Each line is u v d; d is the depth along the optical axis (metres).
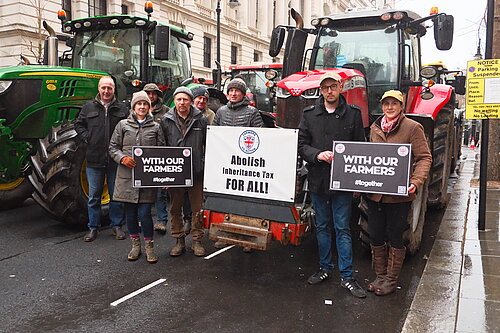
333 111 3.79
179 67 8.05
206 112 5.95
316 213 3.99
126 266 4.42
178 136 4.56
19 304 3.56
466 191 7.92
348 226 3.90
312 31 6.22
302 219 4.02
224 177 4.20
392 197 3.65
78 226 5.74
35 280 4.04
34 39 16.16
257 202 4.06
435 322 3.22
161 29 6.27
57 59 6.96
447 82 9.70
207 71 26.03
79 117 5.16
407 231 4.23
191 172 4.52
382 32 5.79
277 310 3.52
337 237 3.89
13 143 5.43
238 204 4.14
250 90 12.55
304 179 4.41
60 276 4.14
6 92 5.28
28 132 5.45
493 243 4.90
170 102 7.83
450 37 5.33
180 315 3.42
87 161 5.12
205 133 4.70
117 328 3.21
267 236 3.95
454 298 3.60
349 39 5.94
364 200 4.32
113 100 5.20
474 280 3.88
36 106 5.44
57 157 5.18
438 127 6.20
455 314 3.34
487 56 5.39
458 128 11.29
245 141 4.08
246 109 4.71
